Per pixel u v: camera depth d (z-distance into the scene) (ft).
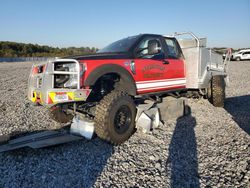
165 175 9.48
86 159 10.96
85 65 12.21
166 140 13.39
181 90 19.57
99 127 12.28
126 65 14.05
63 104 12.91
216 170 9.79
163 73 16.89
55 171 9.79
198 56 19.22
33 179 9.16
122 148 12.35
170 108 17.04
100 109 12.29
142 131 14.56
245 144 12.44
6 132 14.69
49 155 11.42
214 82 21.24
